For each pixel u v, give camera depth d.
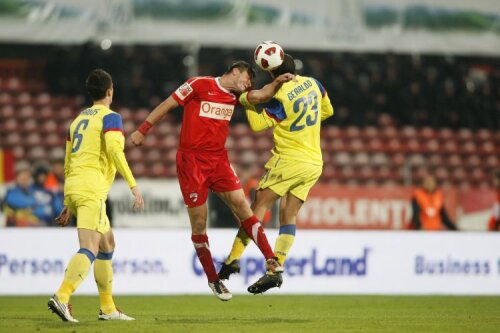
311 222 59.22
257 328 26.05
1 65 78.81
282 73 29.97
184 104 28.67
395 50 73.25
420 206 55.53
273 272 28.38
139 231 45.16
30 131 76.81
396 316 32.06
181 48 80.62
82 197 26.66
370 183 77.50
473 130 82.25
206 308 36.44
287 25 72.06
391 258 46.94
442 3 74.06
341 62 82.31
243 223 28.94
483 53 74.50
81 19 69.56
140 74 80.12
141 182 58.00
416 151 80.00
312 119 29.94
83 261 26.42
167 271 45.38
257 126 29.64
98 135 26.94
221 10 71.38
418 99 82.69
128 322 27.69
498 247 47.88
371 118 80.94
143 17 70.31
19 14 68.69
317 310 35.38
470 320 30.38
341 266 46.44
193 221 29.12
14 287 44.03
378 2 73.38
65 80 79.38
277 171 29.91
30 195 53.25
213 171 28.78
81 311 34.25
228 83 28.62
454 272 47.41
